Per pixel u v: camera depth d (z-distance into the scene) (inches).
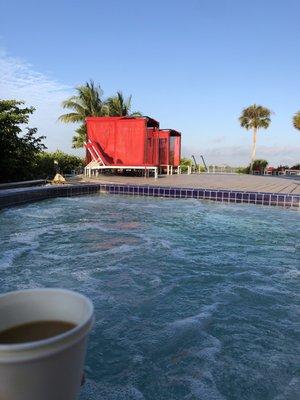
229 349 104.7
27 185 459.8
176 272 170.1
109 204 382.0
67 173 705.0
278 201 377.7
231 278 163.6
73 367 39.5
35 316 47.2
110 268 173.5
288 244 225.8
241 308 132.3
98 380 90.2
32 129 510.3
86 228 262.5
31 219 293.0
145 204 385.1
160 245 217.3
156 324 118.6
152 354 101.7
